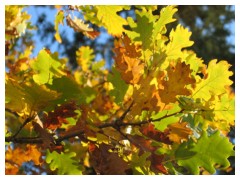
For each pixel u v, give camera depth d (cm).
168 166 91
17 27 118
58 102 88
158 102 88
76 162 100
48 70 95
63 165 100
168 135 90
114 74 97
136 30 97
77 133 90
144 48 96
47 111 89
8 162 107
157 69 93
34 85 86
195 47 287
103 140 89
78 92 88
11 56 158
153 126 90
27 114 90
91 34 118
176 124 91
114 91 97
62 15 116
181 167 98
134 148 97
